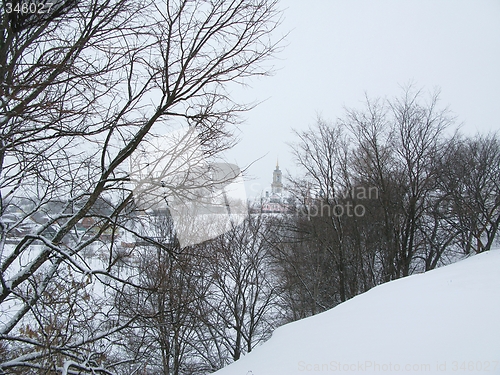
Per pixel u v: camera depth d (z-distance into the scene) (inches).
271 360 187.5
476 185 960.3
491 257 420.8
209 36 227.1
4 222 237.6
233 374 182.9
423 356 139.4
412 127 904.3
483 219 1045.2
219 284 639.8
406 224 944.9
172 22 218.8
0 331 223.1
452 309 200.7
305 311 868.0
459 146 938.7
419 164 895.7
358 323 220.7
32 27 179.6
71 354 237.6
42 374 208.5
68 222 229.3
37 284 229.8
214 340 631.2
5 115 166.1
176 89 227.9
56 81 177.9
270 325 772.0
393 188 914.1
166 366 474.0
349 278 966.4
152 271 320.8
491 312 179.3
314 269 882.1
